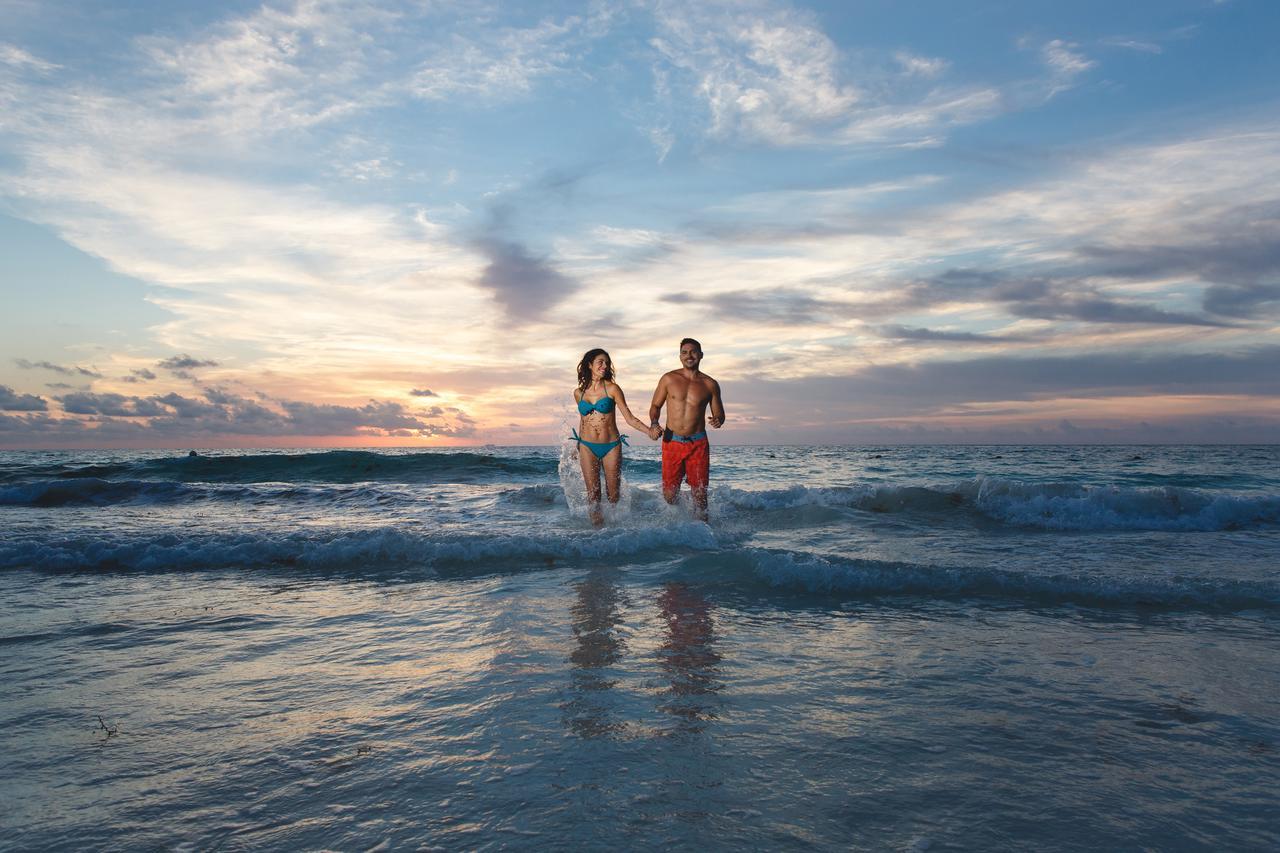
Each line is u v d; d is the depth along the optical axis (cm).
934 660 291
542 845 152
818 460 2756
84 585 465
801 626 344
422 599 411
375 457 1725
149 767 198
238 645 323
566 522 718
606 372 695
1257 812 170
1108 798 177
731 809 169
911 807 171
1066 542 605
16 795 182
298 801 176
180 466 1630
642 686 260
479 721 228
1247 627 342
